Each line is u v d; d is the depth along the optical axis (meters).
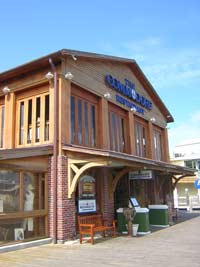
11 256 8.63
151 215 15.96
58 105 11.91
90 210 12.70
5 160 9.98
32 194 10.96
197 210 29.67
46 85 12.71
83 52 13.19
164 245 10.27
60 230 10.89
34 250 9.52
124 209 12.82
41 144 12.30
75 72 12.98
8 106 13.53
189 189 36.75
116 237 12.07
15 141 13.16
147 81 19.56
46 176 11.50
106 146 14.43
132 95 17.67
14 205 10.21
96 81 14.47
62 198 11.13
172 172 17.88
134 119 18.06
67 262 7.85
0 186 9.84
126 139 16.86
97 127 14.42
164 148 22.06
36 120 12.80
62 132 11.67
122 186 15.60
